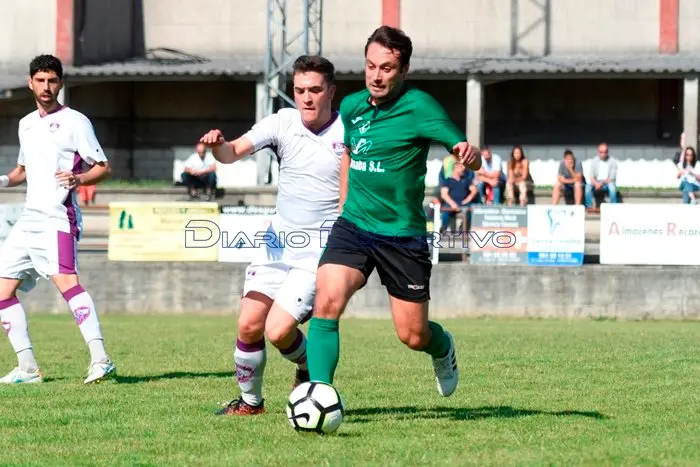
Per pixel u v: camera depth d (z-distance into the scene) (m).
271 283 22.16
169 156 108.00
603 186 80.62
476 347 39.00
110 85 106.75
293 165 21.84
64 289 28.42
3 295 28.73
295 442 19.33
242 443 19.34
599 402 24.72
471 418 22.12
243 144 21.77
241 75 97.69
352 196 20.36
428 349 21.50
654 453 18.44
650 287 56.75
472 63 98.88
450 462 17.48
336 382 28.52
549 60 99.88
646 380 29.08
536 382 28.61
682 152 80.25
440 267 57.97
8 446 19.39
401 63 19.72
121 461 17.97
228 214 58.84
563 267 57.22
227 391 26.66
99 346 28.42
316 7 103.19
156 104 108.19
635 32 102.00
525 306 57.44
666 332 47.06
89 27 102.50
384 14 103.62
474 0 103.56
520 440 19.56
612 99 104.44
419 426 21.03
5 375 31.64
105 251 65.75
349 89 106.19
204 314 58.84
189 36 106.56
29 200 28.48
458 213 61.91
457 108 107.25
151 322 53.47
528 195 78.38
